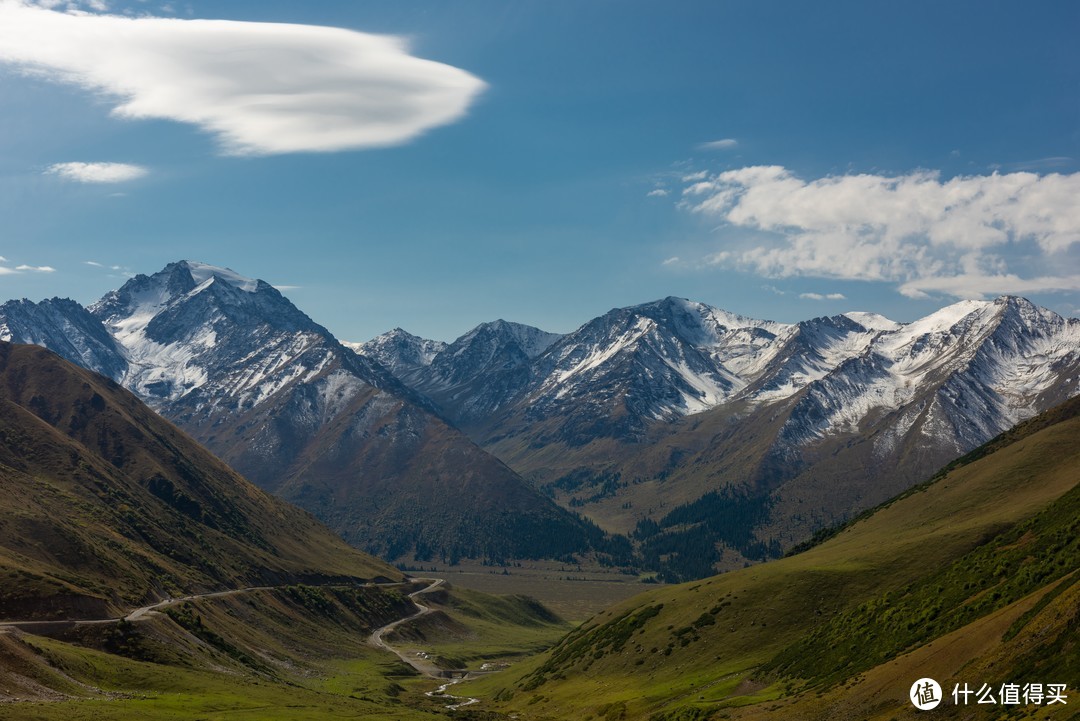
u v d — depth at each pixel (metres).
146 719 140.25
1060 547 140.25
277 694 184.25
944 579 163.00
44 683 150.12
